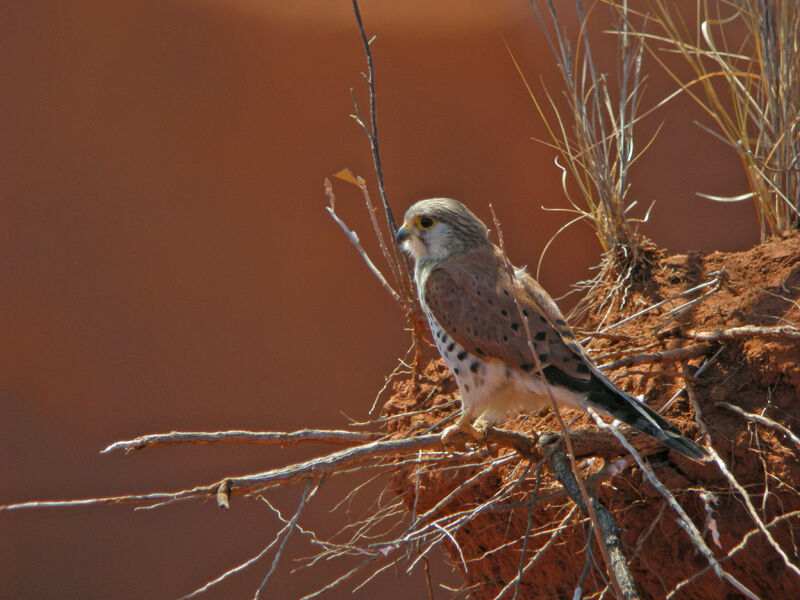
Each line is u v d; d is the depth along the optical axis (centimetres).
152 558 1280
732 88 688
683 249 1457
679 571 458
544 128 1755
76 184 1725
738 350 496
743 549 431
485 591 573
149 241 1661
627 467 473
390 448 454
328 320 1548
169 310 1579
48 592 1250
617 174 696
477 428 502
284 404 1449
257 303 1581
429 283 535
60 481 1374
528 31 1908
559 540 500
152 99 1844
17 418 1466
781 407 459
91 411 1473
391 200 1692
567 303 1452
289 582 1180
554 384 479
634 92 694
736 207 1502
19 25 1914
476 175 1717
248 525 1292
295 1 2030
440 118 1823
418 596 1085
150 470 1408
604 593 438
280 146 1786
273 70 1905
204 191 1723
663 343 540
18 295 1595
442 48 1941
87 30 1930
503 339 492
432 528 569
